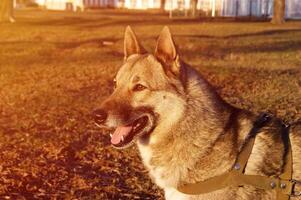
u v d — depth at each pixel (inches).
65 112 100.8
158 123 44.1
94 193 62.9
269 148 42.6
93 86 127.4
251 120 44.4
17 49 198.7
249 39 238.8
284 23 352.5
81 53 191.2
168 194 44.4
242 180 42.0
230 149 42.9
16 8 571.2
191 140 43.3
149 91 44.4
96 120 45.5
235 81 132.3
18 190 62.8
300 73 146.1
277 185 41.8
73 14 460.1
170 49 44.3
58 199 61.1
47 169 69.5
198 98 44.0
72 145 80.4
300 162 42.2
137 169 71.5
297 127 43.8
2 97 113.9
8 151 75.7
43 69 153.5
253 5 437.1
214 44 216.2
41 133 86.1
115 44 213.8
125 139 45.1
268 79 135.2
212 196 42.7
